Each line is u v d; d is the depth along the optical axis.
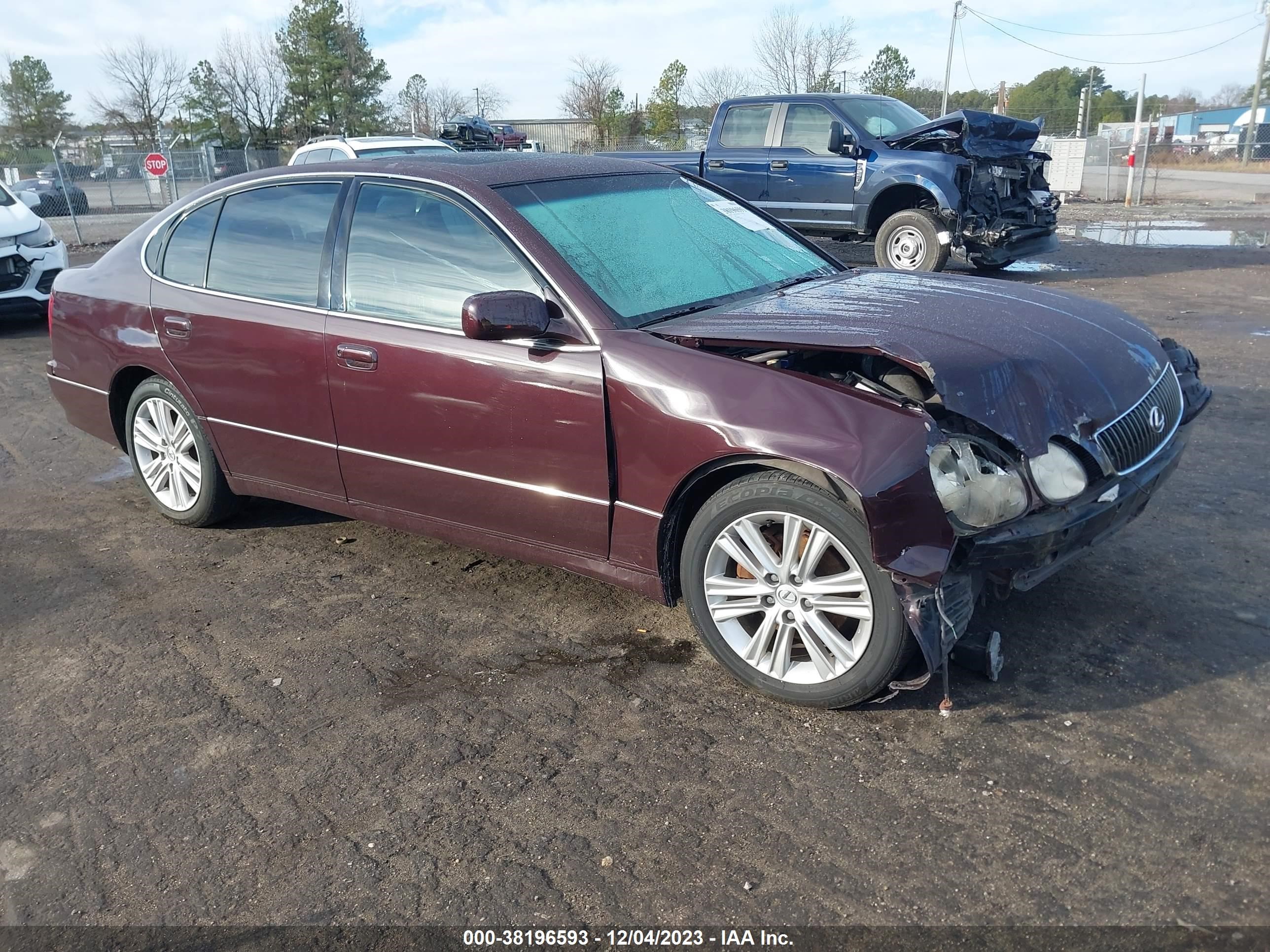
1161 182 27.09
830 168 11.55
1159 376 3.55
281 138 51.91
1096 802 2.72
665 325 3.46
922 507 2.82
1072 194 23.89
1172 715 3.08
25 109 57.78
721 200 4.62
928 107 39.62
